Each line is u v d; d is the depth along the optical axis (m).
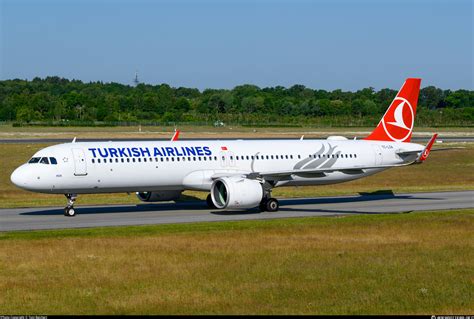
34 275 45.19
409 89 98.81
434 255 52.19
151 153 80.69
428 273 46.28
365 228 65.62
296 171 84.75
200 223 70.94
